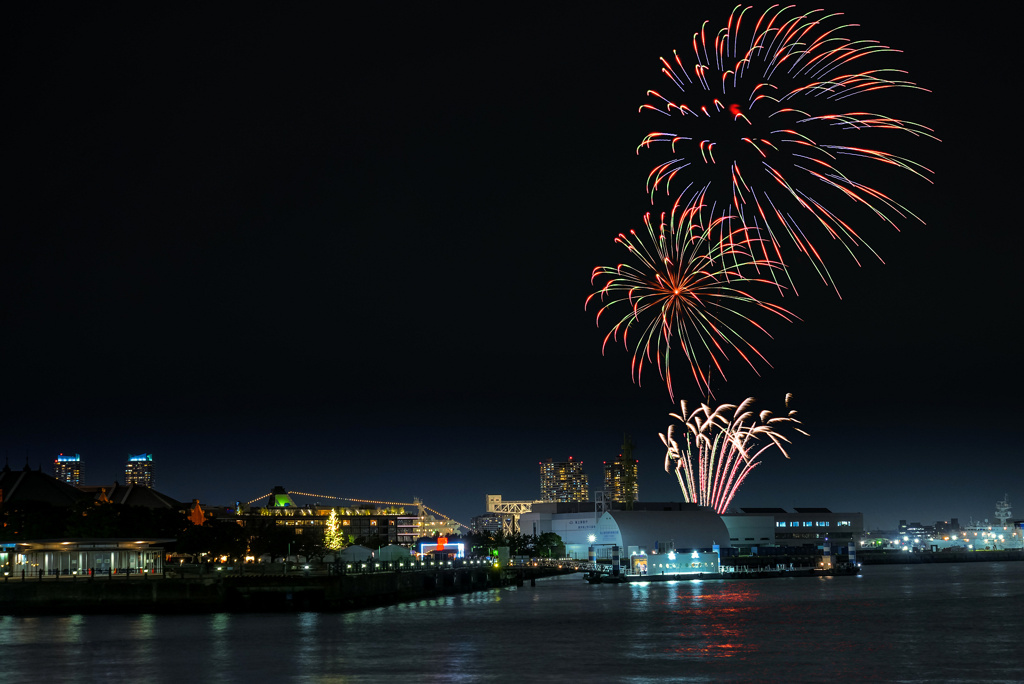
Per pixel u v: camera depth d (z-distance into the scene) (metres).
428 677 96.19
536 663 104.62
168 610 158.12
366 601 175.88
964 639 124.81
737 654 111.12
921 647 117.06
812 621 149.00
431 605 181.25
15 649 115.69
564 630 135.38
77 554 175.88
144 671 100.00
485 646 117.81
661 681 93.94
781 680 94.31
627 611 167.12
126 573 173.12
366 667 102.12
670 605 181.38
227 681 94.50
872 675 96.81
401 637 126.69
